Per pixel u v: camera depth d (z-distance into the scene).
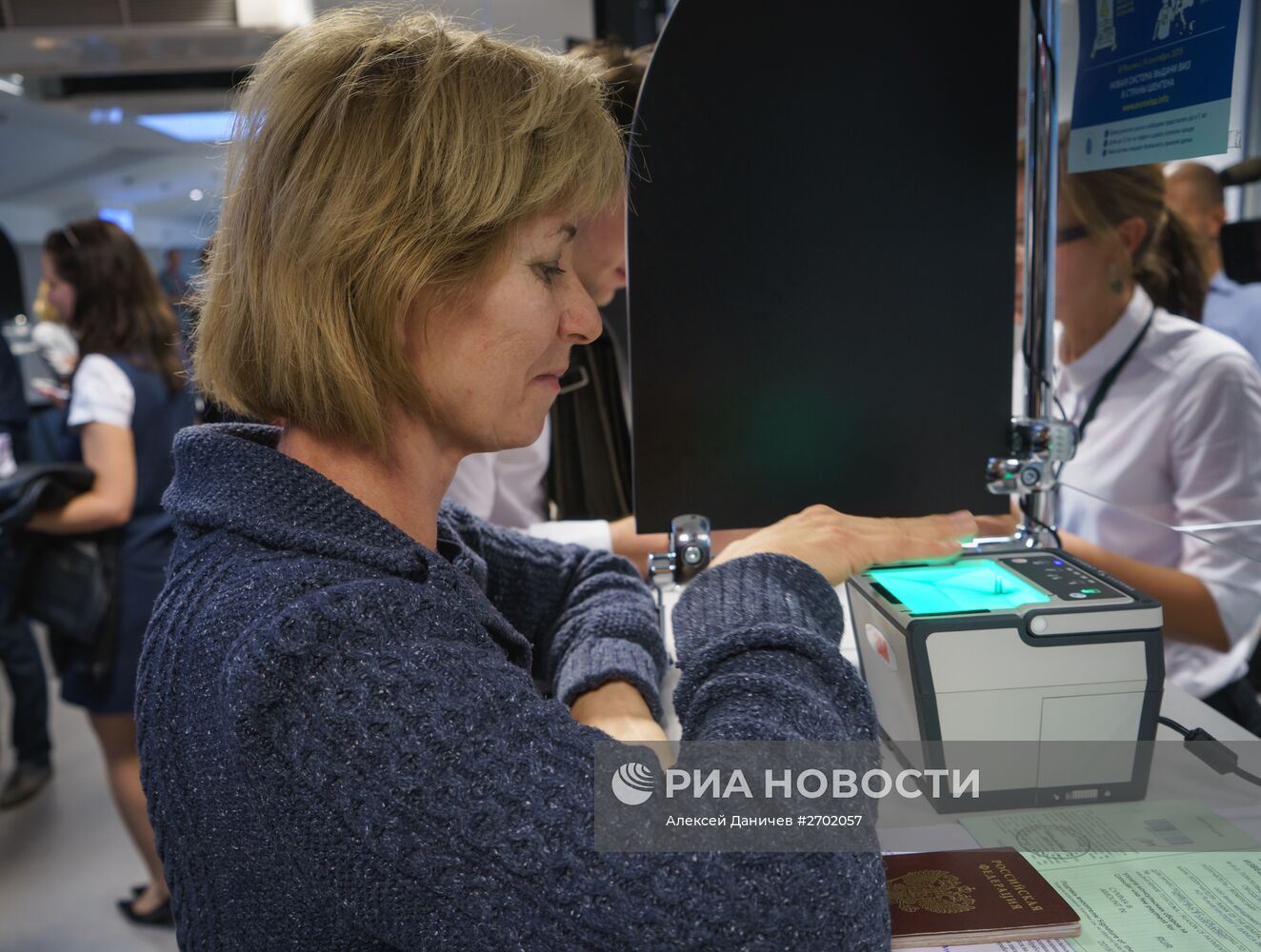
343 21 0.56
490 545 0.93
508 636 0.59
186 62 3.26
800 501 0.92
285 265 0.52
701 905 0.42
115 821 2.59
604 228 1.12
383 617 0.47
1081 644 0.71
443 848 0.43
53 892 2.29
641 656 0.86
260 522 0.52
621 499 1.52
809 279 0.87
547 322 0.56
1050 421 0.91
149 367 2.07
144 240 8.62
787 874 0.44
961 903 0.61
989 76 0.84
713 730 0.50
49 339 4.61
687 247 0.86
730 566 0.66
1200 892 0.62
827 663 0.56
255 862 0.46
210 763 0.47
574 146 0.54
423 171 0.51
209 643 0.48
